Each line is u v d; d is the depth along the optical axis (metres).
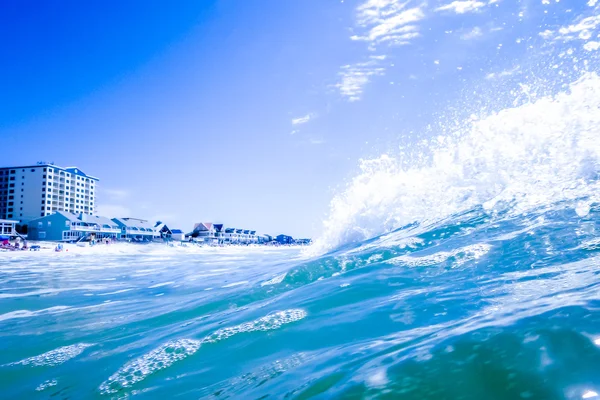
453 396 1.46
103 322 5.30
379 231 8.71
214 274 11.77
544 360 1.53
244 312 4.27
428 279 3.85
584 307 1.94
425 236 5.78
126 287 9.90
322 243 9.80
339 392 1.69
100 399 2.59
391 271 4.46
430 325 2.49
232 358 2.88
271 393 1.97
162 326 4.57
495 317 2.18
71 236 64.38
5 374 3.41
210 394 2.28
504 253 3.98
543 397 1.33
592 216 4.32
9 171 85.94
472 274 3.64
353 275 4.68
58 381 3.10
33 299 8.26
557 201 5.14
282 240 131.75
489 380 1.50
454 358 1.73
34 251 40.34
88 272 16.23
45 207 84.44
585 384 1.34
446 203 7.53
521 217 5.17
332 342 2.70
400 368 1.77
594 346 1.54
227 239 106.50
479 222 5.65
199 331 3.80
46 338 4.59
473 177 7.16
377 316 2.99
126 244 56.66
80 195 97.38
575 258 3.35
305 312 3.61
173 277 12.19
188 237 98.75
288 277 5.66
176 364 2.99
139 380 2.80
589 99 6.58
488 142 7.30
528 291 2.70
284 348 2.83
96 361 3.47
